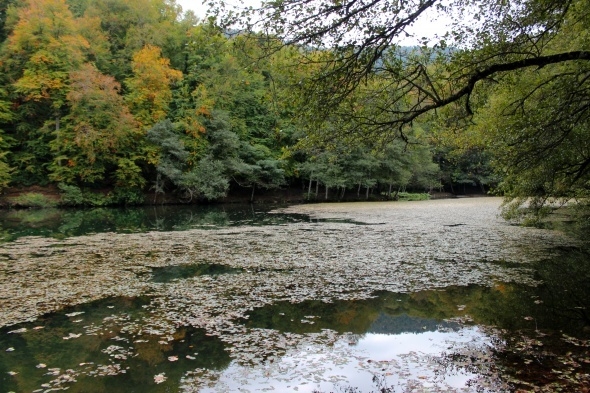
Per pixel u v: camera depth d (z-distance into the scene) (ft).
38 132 110.01
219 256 39.75
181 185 119.03
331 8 19.88
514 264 34.53
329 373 15.85
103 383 15.34
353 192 167.43
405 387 14.55
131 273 33.01
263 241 48.91
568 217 68.74
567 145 30.63
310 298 25.84
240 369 16.30
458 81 24.38
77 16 138.51
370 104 24.23
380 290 27.43
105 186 119.34
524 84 37.91
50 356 17.80
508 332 19.69
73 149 107.24
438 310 23.32
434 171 169.07
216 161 120.98
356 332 20.18
